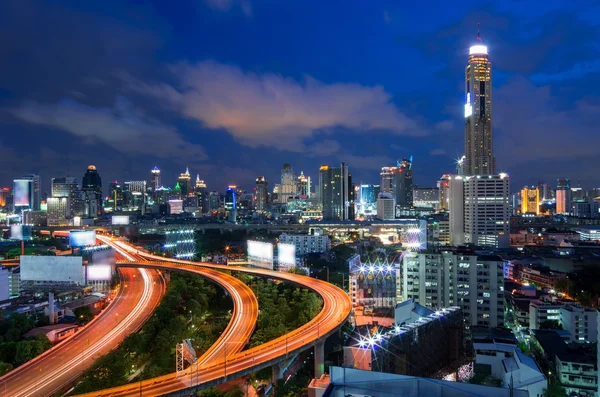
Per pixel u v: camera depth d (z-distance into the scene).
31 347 185.75
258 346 178.50
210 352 179.25
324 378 153.25
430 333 164.25
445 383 65.75
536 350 197.00
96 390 145.62
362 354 137.62
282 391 159.00
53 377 163.50
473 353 178.00
